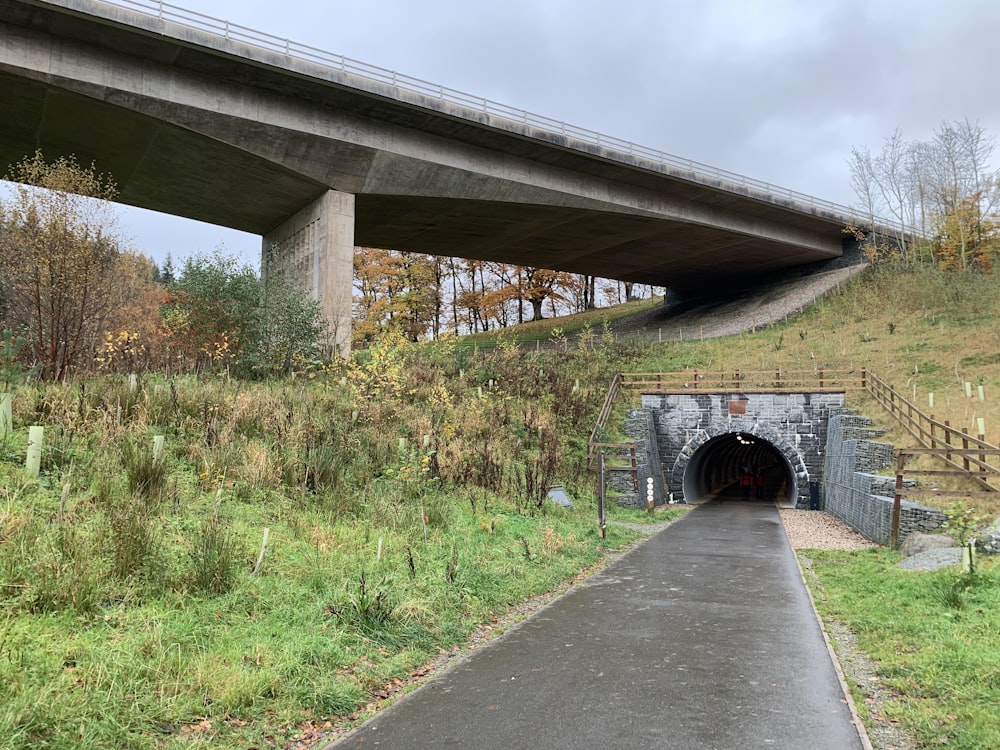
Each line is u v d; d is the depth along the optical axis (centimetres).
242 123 2781
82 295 1550
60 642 555
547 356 3703
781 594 1080
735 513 2488
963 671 670
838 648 795
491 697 630
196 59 2573
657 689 649
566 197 3697
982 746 511
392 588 862
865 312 4269
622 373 3259
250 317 2259
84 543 709
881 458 2006
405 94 2936
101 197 1644
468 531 1280
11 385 1203
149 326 2152
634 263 5291
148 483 930
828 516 2436
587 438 2542
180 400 1336
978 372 2712
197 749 482
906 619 875
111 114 2645
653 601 1030
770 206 4369
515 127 3241
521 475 1895
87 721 469
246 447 1216
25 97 2528
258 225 3925
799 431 2805
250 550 852
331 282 3180
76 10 2269
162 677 546
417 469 1419
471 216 3841
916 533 1473
